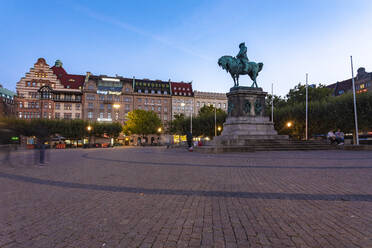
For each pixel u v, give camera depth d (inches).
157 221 151.5
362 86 3011.8
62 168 419.2
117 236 129.1
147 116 2655.0
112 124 2508.6
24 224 147.6
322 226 140.9
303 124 1545.3
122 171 371.2
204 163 465.1
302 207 177.0
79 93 3056.1
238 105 1010.1
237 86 1024.9
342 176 301.4
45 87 2886.3
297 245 117.5
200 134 2229.3
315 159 518.9
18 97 2765.7
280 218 154.8
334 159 515.8
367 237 125.6
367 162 452.8
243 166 407.2
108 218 157.6
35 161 565.3
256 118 1011.9
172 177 309.4
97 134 2429.9
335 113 1400.1
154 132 2706.7
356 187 240.5
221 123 2027.6
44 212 170.6
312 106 1529.3
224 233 132.2
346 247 115.1
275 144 915.4
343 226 140.6
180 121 2541.8
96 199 205.2
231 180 283.3
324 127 1487.5
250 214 162.9
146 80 3590.1
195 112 3607.3
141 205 186.4
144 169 391.9
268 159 526.3
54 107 2955.2
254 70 1037.8
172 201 197.0
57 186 259.4
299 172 335.9
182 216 160.2
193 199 202.4
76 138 2324.1
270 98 2325.3
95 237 128.1
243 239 124.4
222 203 189.6
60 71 3297.2
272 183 263.0
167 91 3585.1
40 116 2800.2
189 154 743.1
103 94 3154.5
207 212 168.1
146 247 116.3
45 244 120.4
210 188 242.7
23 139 2023.9
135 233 133.0
